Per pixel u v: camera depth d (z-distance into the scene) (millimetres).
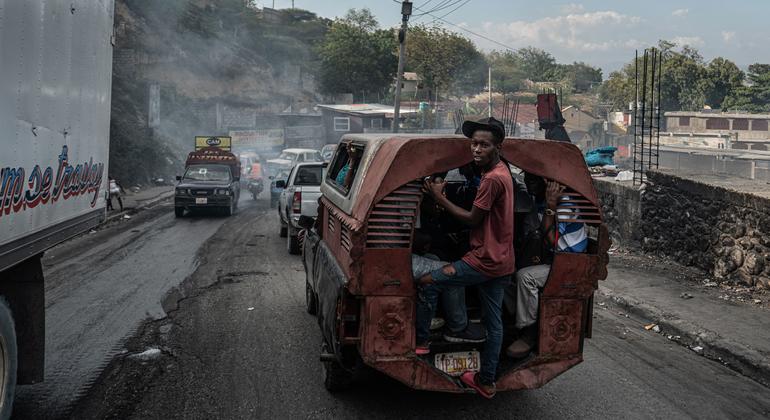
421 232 4547
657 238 10820
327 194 6121
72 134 4684
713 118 56562
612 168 14523
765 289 8062
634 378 5551
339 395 5043
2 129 3494
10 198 3631
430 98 63438
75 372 5453
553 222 4309
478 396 5086
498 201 3977
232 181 20453
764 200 7980
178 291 8742
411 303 4160
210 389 5109
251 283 9336
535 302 4348
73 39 4660
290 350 6152
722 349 6102
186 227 16750
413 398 5020
